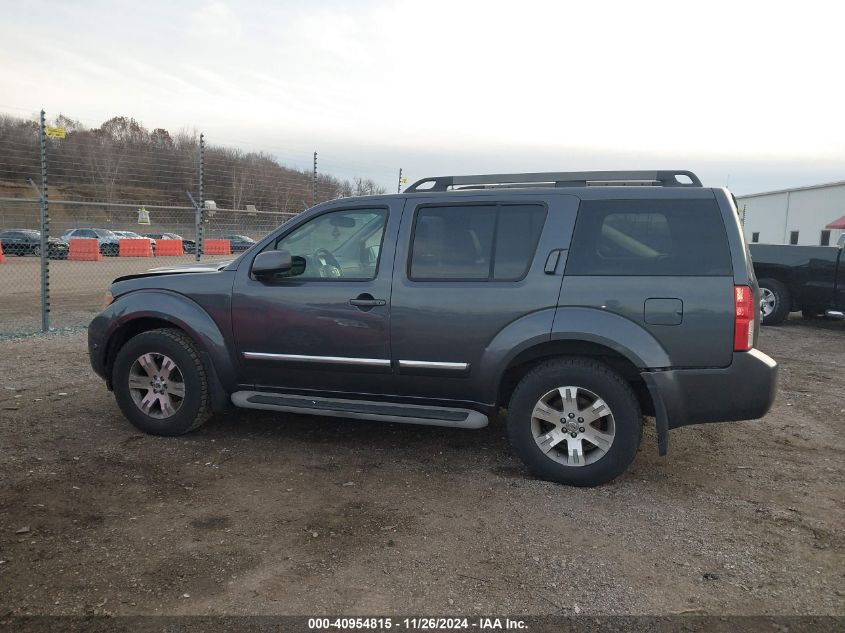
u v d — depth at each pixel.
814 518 3.49
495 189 4.19
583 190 3.92
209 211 10.55
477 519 3.41
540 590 2.74
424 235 4.14
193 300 4.55
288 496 3.68
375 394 4.29
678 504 3.64
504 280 3.93
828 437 4.91
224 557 2.97
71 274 19.09
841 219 34.16
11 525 3.24
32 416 5.05
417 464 4.21
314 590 2.71
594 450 3.83
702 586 2.79
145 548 3.04
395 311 4.07
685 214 3.72
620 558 3.02
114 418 5.06
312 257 4.42
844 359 7.89
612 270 3.75
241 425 4.99
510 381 4.21
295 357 4.33
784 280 10.27
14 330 9.09
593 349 3.80
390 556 3.01
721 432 5.00
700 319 3.59
